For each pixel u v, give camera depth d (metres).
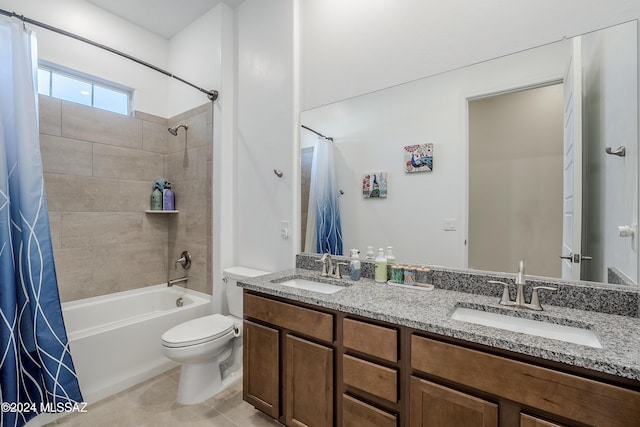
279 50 2.21
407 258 1.68
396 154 1.73
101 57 2.52
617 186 1.18
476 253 1.49
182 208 2.84
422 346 1.08
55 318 1.71
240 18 2.50
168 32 2.89
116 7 2.52
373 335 1.20
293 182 2.14
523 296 1.25
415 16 1.66
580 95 1.26
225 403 1.88
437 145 1.59
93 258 2.50
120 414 1.77
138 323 2.13
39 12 2.20
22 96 1.71
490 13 1.45
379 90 1.79
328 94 2.00
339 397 1.34
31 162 1.71
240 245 2.51
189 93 2.75
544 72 1.33
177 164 2.88
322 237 2.03
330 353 1.35
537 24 1.35
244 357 1.73
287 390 1.52
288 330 1.53
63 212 2.33
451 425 1.02
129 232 2.72
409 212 1.68
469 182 1.51
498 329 1.01
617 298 1.14
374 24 1.81
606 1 1.21
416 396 1.10
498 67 1.43
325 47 2.02
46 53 2.23
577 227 1.27
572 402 0.83
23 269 1.64
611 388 0.78
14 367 1.52
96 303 2.47
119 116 2.65
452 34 1.55
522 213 1.38
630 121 1.16
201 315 2.50
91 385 1.90
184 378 1.90
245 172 2.47
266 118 2.31
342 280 1.74
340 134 1.95
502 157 1.43
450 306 1.25
